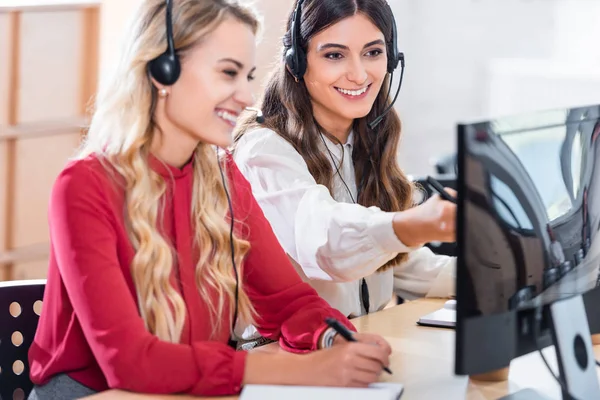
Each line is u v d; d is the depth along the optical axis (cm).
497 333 145
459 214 137
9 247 329
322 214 196
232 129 173
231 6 170
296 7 222
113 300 157
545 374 174
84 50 334
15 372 189
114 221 166
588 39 513
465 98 533
